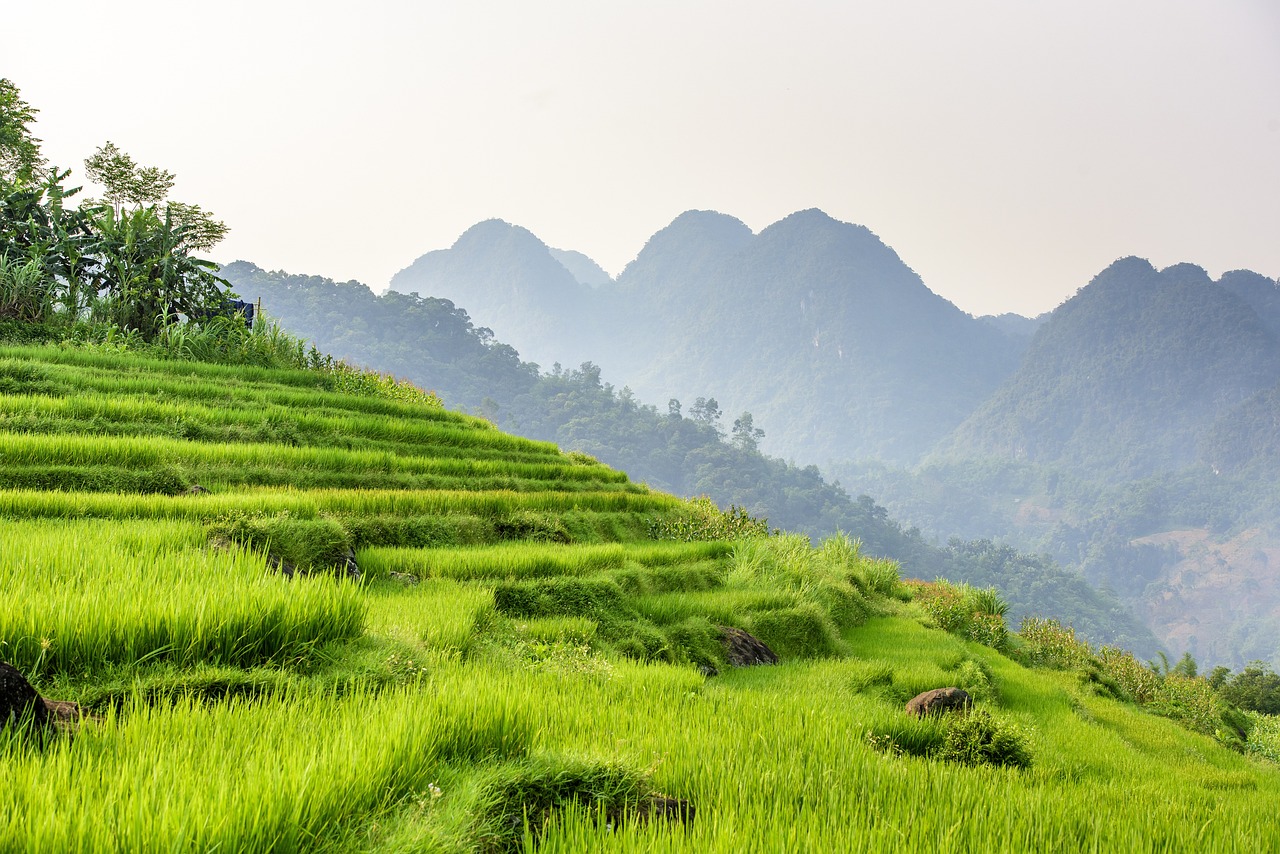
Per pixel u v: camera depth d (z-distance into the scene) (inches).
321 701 253.9
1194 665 2807.6
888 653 725.3
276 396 1073.5
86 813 143.6
